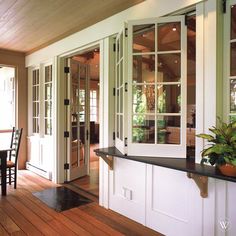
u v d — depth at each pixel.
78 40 3.68
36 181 4.41
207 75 2.17
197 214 2.23
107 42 3.22
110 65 3.23
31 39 4.29
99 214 3.02
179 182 2.39
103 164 3.26
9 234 2.51
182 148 2.41
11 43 4.52
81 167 4.71
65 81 4.38
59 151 4.29
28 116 5.29
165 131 2.50
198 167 2.05
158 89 2.51
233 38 2.12
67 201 3.44
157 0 2.54
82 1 2.80
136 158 2.44
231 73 2.13
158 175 2.58
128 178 2.92
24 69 5.28
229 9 2.12
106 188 3.21
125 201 2.96
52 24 3.54
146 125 2.57
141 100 2.59
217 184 2.09
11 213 3.02
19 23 3.48
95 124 10.19
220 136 1.85
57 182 4.29
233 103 2.12
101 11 3.12
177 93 2.44
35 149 5.02
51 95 4.53
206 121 2.18
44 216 2.95
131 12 2.82
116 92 3.19
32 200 3.46
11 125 5.84
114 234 2.53
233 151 1.75
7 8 2.95
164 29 2.50
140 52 2.59
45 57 4.55
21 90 5.23
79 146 4.68
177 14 2.45
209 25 2.15
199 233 2.22
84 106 4.85
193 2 2.22
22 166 5.31
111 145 3.25
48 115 4.70
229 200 2.03
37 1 2.78
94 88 10.71
